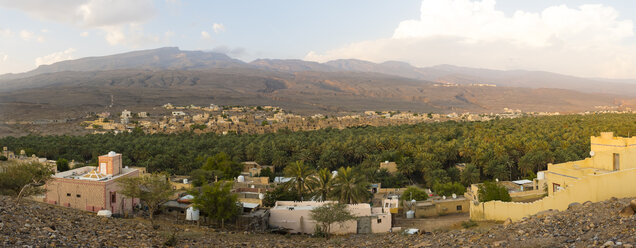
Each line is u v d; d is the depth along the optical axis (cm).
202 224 3419
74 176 3819
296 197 4800
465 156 9481
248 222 3388
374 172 8075
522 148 9519
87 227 1869
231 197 3344
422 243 1772
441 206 4406
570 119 16912
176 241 1923
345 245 2148
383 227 3469
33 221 1705
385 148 10644
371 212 3569
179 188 5456
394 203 4541
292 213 3525
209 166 6769
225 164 6756
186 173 8475
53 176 3784
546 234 1493
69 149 10662
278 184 5281
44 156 10181
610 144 3438
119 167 3884
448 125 15950
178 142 11738
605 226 1441
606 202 1905
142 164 8650
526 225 1697
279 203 3906
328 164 9506
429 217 4309
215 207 3275
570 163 3294
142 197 3012
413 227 3497
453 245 1602
